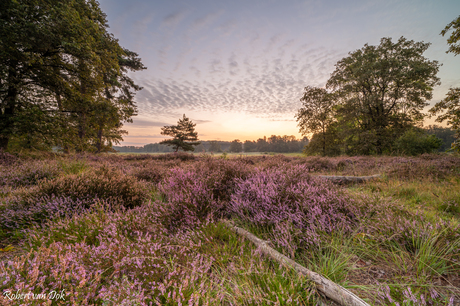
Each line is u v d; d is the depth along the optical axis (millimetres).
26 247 2256
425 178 6090
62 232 2281
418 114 22906
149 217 2727
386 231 2393
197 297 1322
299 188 3359
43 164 5910
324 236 2297
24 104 11906
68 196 3430
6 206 3100
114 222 2527
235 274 1818
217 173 4027
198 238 2379
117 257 1653
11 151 9117
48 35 9820
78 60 12633
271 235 2459
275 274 1736
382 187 5242
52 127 11016
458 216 3307
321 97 30188
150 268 1603
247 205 3074
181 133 47125
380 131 23531
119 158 14391
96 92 15133
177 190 3516
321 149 30828
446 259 1849
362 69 23578
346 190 3686
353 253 2203
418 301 1383
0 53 9672
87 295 1297
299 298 1503
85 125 14359
